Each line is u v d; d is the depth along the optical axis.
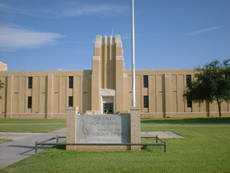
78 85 78.31
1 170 11.61
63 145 18.39
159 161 13.52
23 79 80.50
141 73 78.88
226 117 68.25
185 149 17.56
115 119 17.55
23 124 49.19
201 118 68.12
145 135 27.42
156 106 78.31
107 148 17.23
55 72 79.50
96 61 74.94
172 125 44.66
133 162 13.29
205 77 65.19
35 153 16.31
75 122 17.58
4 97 80.50
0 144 21.00
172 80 78.56
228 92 64.12
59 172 11.24
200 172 11.16
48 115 78.50
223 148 18.02
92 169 11.77
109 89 74.62
